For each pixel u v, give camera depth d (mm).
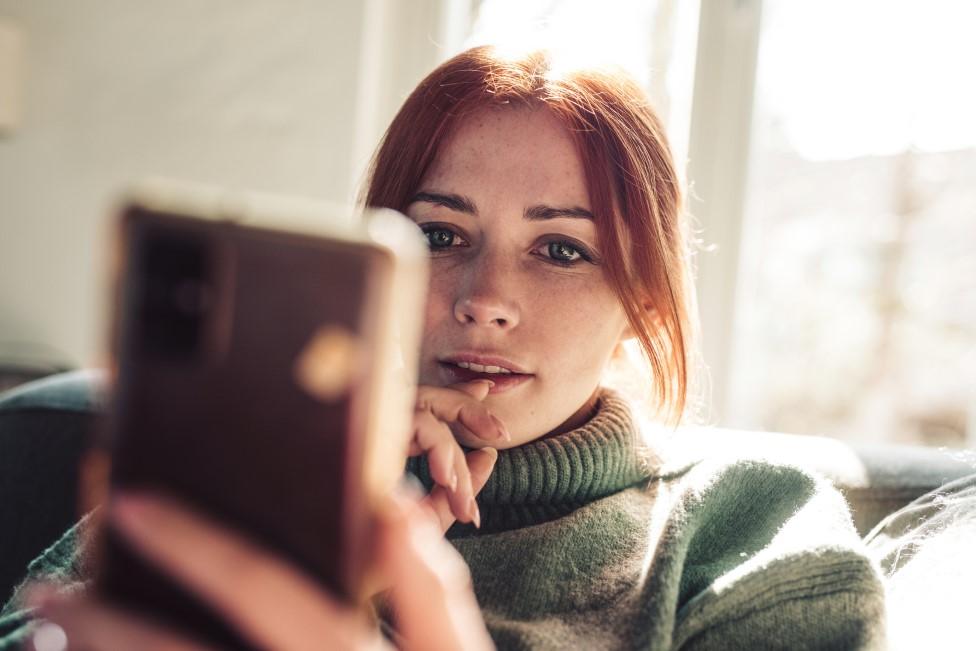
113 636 301
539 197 716
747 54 1493
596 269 739
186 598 310
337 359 318
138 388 316
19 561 998
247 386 318
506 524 746
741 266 1513
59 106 1910
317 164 1749
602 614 660
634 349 927
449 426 729
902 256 1426
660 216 804
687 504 730
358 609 324
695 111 1512
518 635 637
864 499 907
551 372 721
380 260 317
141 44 1863
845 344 1470
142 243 314
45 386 1071
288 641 309
